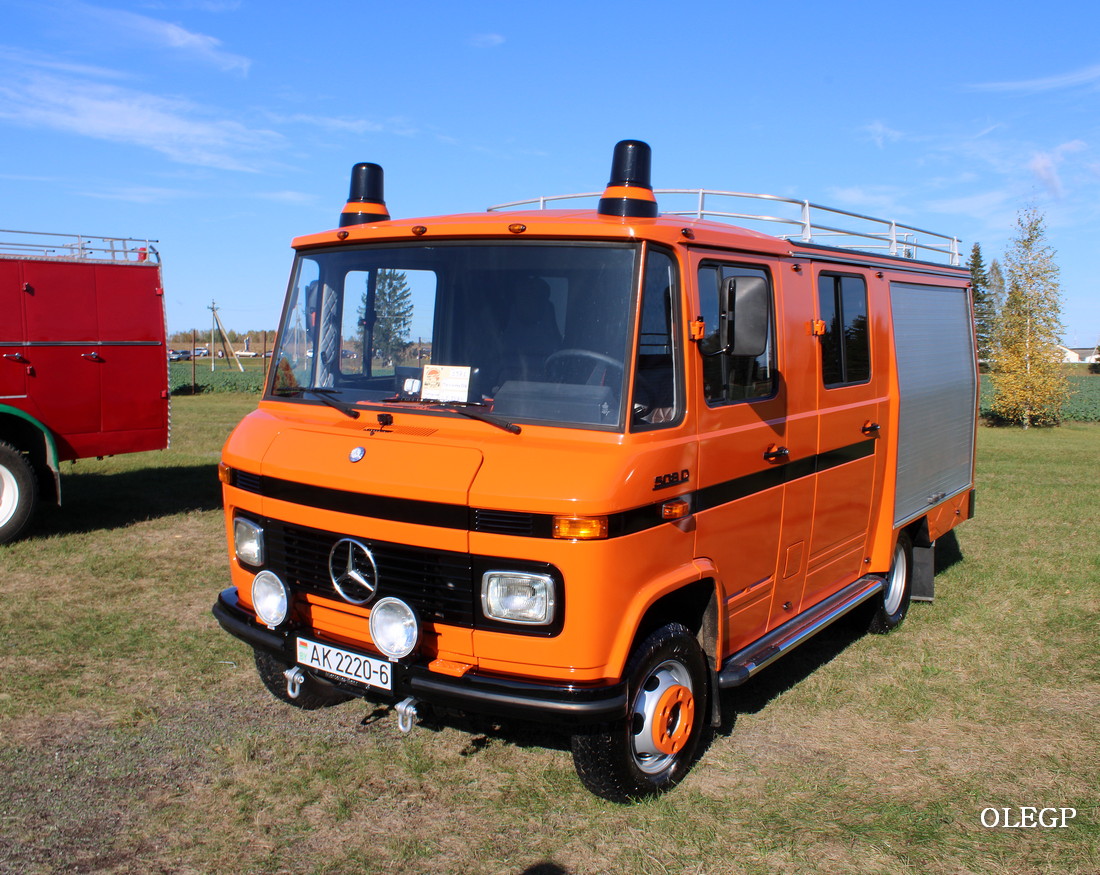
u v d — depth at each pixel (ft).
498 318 12.61
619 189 12.46
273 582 12.82
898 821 12.53
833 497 17.17
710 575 13.04
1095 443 75.61
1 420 27.76
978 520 34.78
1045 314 99.04
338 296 14.33
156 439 30.86
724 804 12.87
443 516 11.41
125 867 11.08
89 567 25.02
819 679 18.04
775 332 14.92
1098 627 21.42
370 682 11.92
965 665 18.97
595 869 11.26
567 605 10.96
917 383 21.04
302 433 13.44
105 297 29.30
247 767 13.67
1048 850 11.96
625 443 11.41
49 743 14.32
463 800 12.85
